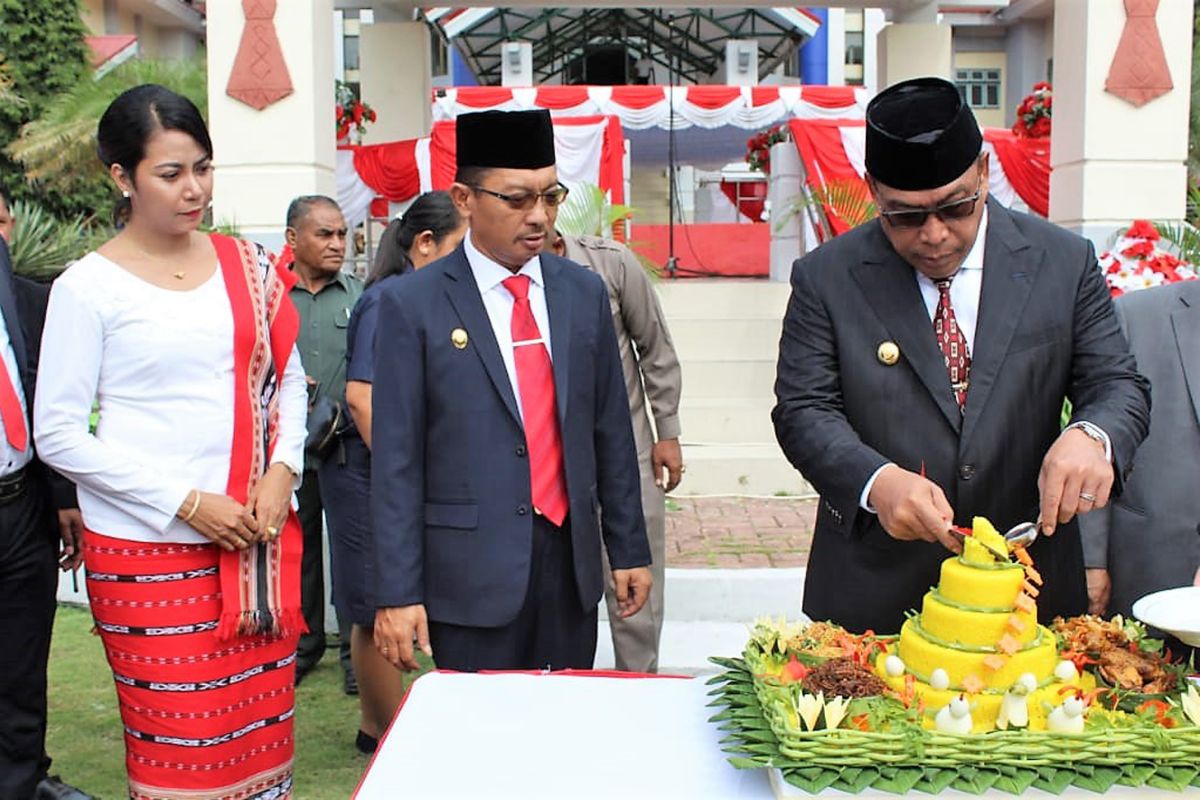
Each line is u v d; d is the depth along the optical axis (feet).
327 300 14.90
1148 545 9.39
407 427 8.84
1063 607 8.17
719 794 5.68
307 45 25.05
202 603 8.86
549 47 71.15
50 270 21.33
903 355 7.86
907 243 7.43
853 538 8.01
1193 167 40.14
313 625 15.42
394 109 36.45
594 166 35.37
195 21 73.92
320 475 13.19
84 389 8.59
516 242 8.75
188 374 8.79
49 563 10.45
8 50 46.11
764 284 31.42
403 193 34.99
